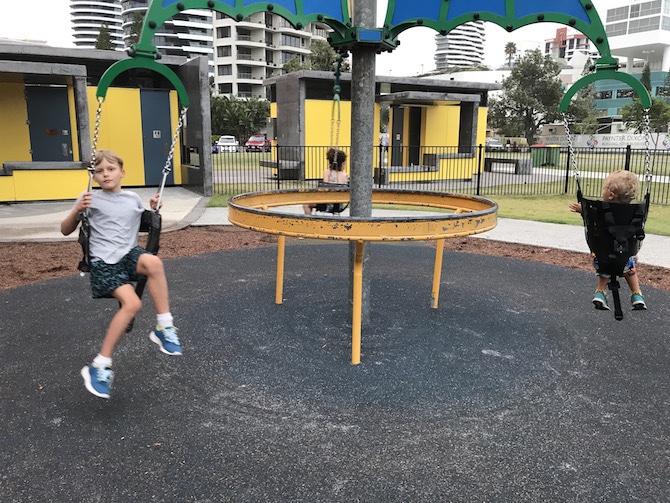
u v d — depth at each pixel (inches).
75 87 471.8
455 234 131.8
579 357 151.6
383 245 302.8
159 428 112.3
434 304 193.2
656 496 92.6
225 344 157.2
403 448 106.2
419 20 156.6
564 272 245.9
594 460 102.9
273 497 91.4
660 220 399.5
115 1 7017.7
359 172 161.2
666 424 116.2
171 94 585.6
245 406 121.9
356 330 143.0
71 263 253.3
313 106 671.1
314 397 126.3
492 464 101.3
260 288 215.2
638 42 3900.1
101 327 169.5
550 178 749.3
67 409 119.6
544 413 120.5
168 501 90.2
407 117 746.2
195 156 606.9
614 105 3602.4
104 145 565.6
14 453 103.0
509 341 162.6
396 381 135.2
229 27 3666.3
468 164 717.3
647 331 171.8
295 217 129.6
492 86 797.9
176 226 346.3
